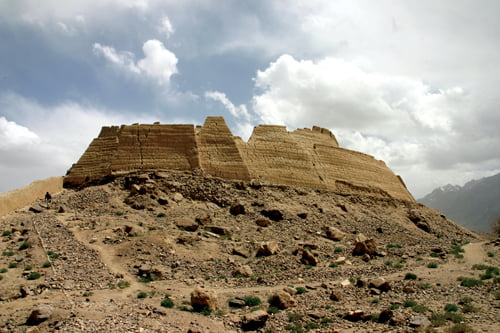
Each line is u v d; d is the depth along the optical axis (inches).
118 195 1668.3
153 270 991.0
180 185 1744.6
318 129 2423.7
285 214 1649.9
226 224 1494.8
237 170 1919.3
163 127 1985.7
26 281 890.1
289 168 2064.5
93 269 989.8
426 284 938.7
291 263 1144.8
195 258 1127.6
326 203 1923.0
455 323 669.9
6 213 1476.4
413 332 637.9
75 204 1609.3
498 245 1541.6
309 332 675.4
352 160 2351.1
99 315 702.5
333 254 1274.6
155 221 1412.4
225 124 2055.9
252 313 712.4
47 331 639.1
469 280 941.8
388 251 1352.1
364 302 831.1
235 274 1051.9
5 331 641.6
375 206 2119.8
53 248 1095.6
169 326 679.1
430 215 2265.0
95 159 1945.1
